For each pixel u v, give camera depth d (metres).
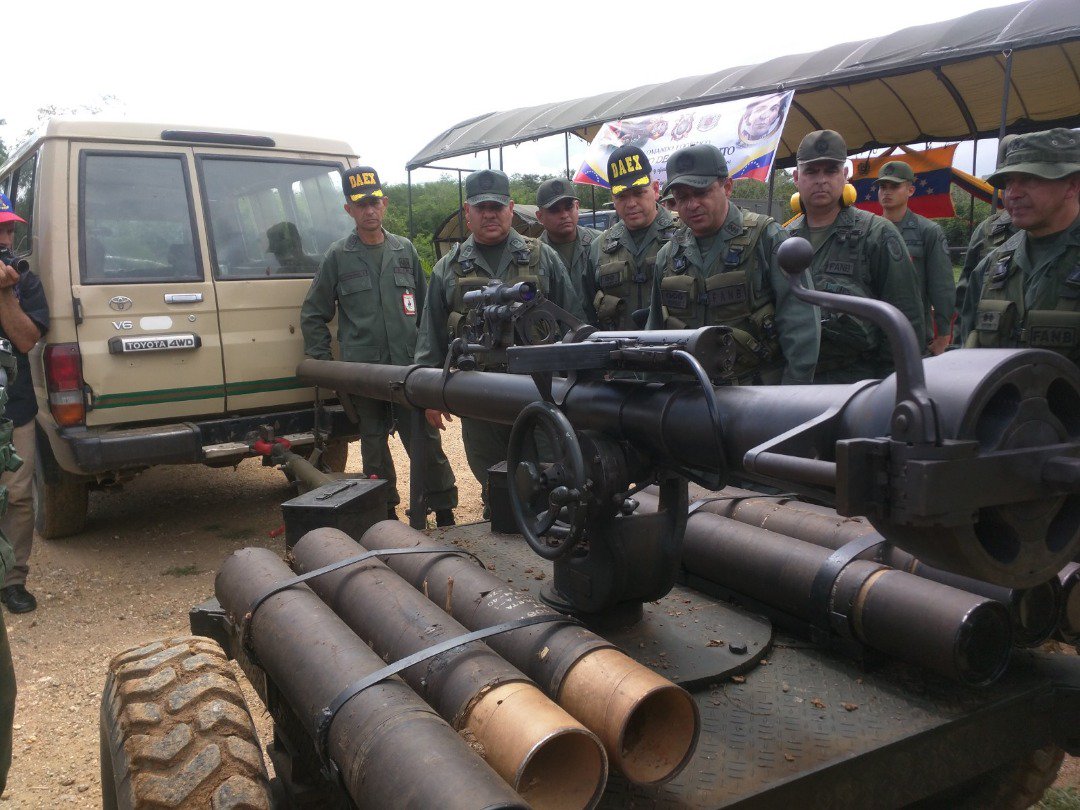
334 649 1.55
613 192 4.30
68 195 4.38
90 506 5.99
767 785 1.39
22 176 5.09
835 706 1.63
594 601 1.86
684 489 1.88
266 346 4.92
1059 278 2.84
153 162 4.66
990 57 7.31
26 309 4.08
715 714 1.61
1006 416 1.14
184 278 4.67
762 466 1.26
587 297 4.77
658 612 2.04
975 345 3.10
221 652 1.86
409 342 4.96
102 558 4.98
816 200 4.04
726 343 1.63
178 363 4.62
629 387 1.77
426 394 3.00
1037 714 1.69
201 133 4.81
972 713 1.60
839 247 4.04
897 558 1.84
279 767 2.00
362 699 1.39
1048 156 2.72
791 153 10.66
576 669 1.45
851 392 1.30
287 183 5.16
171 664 1.74
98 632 4.02
